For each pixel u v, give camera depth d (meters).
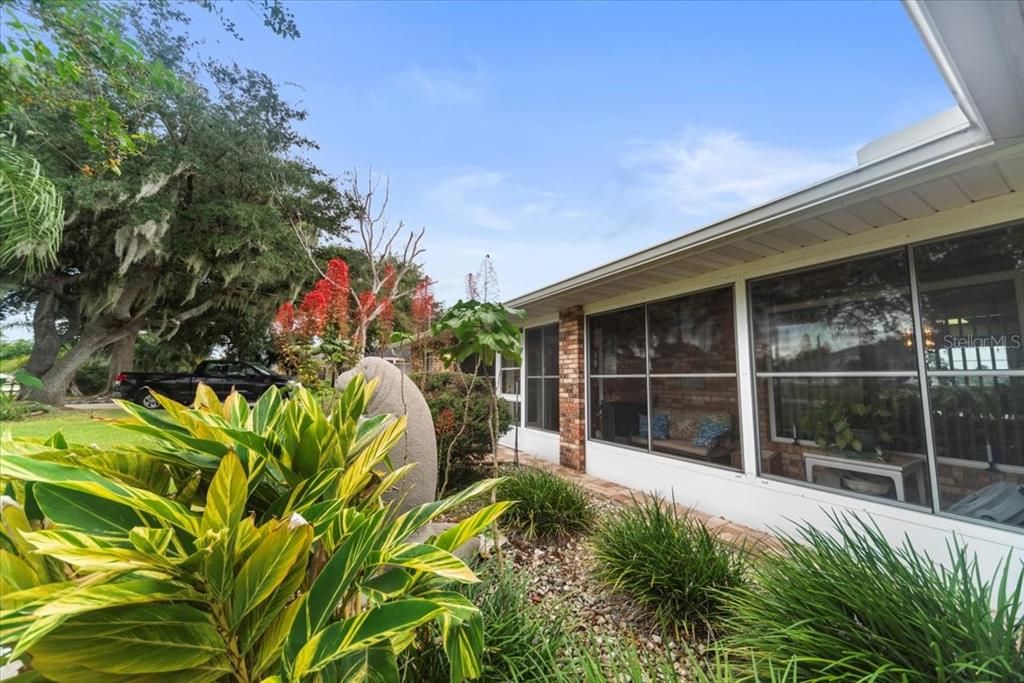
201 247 10.82
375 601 1.12
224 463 1.04
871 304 3.24
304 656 0.94
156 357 18.95
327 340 3.70
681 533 2.67
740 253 3.77
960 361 2.81
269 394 1.82
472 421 4.90
